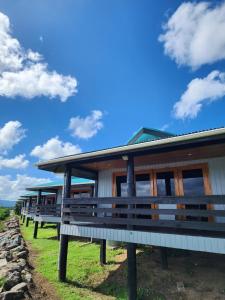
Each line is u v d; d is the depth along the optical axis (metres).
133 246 6.03
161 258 7.67
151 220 5.79
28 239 15.53
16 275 6.81
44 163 8.10
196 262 7.83
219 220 7.22
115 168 9.64
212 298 5.64
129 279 5.85
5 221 33.84
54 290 6.56
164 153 6.91
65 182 7.93
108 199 6.61
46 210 15.54
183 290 6.14
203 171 7.66
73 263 8.74
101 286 6.86
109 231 6.49
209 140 5.03
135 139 10.27
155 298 5.94
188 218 7.77
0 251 11.38
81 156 7.00
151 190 8.66
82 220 7.12
